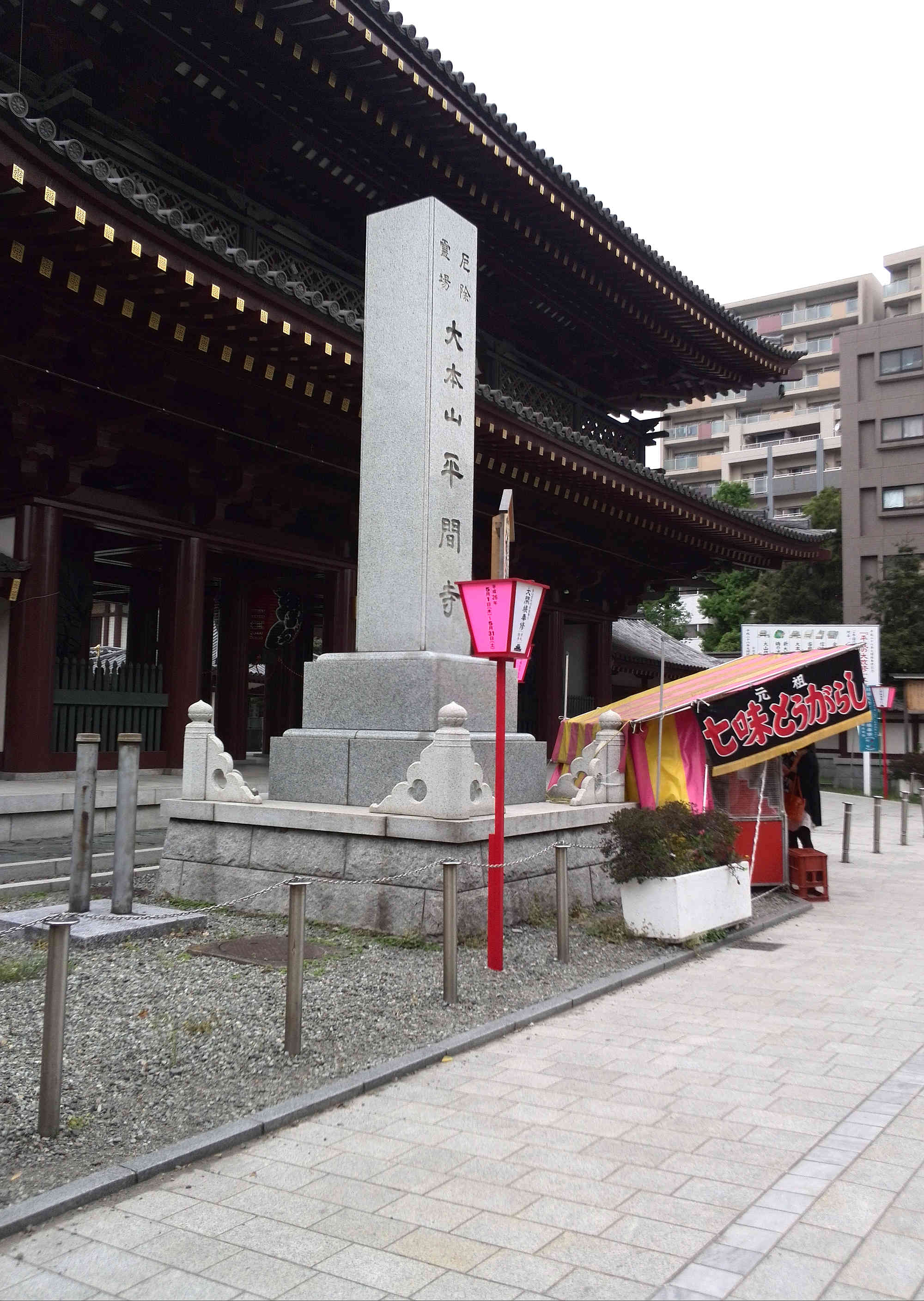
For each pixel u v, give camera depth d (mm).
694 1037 6156
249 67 12523
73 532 14930
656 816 8750
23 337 10352
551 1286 3375
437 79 12875
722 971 7969
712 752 10391
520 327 21281
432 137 14094
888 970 8055
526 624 7414
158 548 16734
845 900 11898
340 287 15062
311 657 22219
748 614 49000
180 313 10156
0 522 11844
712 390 25016
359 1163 4348
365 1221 3834
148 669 13180
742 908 9469
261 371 11695
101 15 11398
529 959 7668
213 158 13977
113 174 8812
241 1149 4488
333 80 12547
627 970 7625
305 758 9703
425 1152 4449
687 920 8602
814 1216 3854
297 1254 3596
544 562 22031
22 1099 4824
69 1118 4645
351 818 8344
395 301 10016
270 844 8922
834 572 43969
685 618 54406
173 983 6699
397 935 8016
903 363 41875
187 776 9570
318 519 16234
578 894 9539
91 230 8516
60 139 10875
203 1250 3627
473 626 7426
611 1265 3506
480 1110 4941
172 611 13445
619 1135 4645
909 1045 6023
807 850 11969
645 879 8680
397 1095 5133
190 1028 5781
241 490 13414
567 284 19375
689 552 24391
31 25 11008
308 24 11516
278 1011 6156
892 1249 3613
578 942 8367
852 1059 5750
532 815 8820
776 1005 6914
